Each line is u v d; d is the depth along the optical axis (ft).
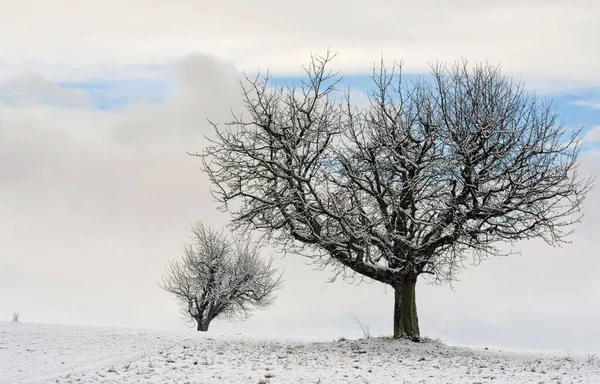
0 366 60.54
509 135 82.28
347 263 83.82
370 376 53.42
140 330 101.86
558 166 81.15
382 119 86.99
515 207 78.95
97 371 57.11
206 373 53.83
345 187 82.89
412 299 86.12
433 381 51.21
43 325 102.94
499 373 57.93
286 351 73.72
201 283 162.81
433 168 81.82
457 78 87.56
